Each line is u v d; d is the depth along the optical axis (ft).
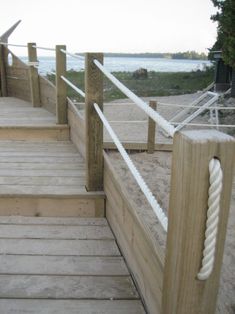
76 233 7.59
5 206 8.34
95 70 7.86
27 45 16.85
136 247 5.73
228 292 8.27
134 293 5.73
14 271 6.26
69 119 13.24
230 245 10.33
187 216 3.27
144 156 19.48
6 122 13.85
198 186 3.18
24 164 10.59
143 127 28.73
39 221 8.12
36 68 17.33
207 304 3.65
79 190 8.52
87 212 8.40
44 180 9.26
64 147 12.48
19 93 20.62
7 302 5.50
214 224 3.25
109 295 5.68
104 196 8.26
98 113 7.54
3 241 7.22
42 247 7.03
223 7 33.06
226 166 3.17
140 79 82.07
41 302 5.51
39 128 13.23
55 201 8.32
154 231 10.97
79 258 6.68
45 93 16.80
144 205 13.19
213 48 54.03
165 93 59.67
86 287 5.88
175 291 3.67
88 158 8.25
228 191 3.25
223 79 49.14
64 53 12.24
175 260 3.62
